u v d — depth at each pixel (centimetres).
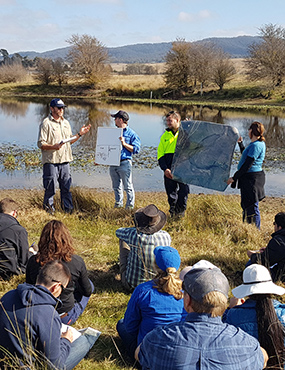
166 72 5134
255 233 684
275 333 303
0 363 296
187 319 255
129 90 5325
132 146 834
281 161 1673
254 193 699
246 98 4556
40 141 779
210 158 725
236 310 328
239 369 241
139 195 1162
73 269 381
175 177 745
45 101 4625
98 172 1438
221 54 4888
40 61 5897
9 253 473
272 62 4512
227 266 573
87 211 853
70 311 399
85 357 359
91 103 4381
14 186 1249
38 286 308
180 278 378
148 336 259
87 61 5569
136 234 450
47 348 297
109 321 419
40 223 753
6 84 6062
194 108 3881
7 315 298
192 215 789
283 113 3450
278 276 488
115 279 514
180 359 239
